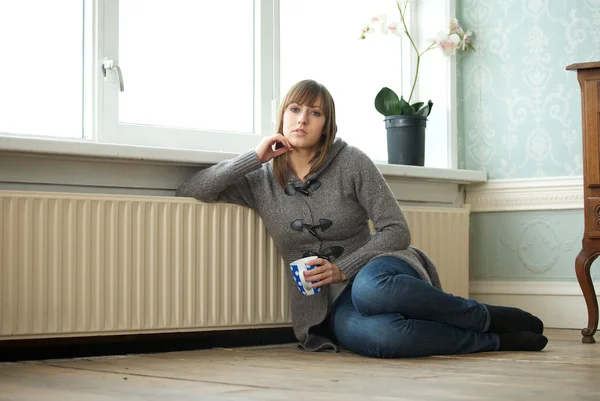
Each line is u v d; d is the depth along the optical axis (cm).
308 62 374
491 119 399
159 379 212
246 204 304
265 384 200
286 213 293
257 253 309
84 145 274
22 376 220
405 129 372
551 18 386
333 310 288
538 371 222
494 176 398
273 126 350
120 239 278
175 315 289
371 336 261
